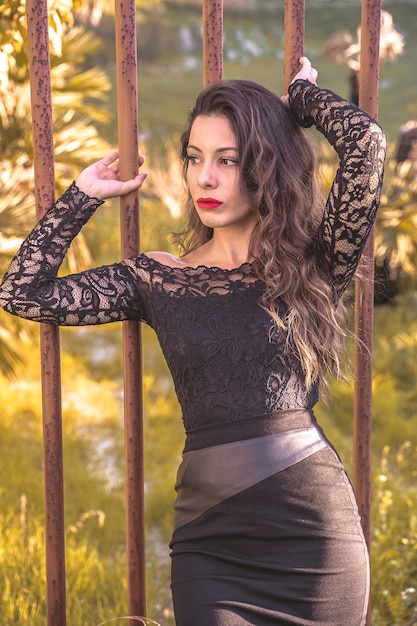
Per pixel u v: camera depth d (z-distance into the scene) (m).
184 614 2.01
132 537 2.41
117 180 2.29
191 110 2.24
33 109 2.21
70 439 5.73
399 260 7.72
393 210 7.49
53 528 2.36
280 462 2.04
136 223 2.29
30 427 5.97
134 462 2.38
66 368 7.08
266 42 29.23
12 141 4.76
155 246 10.21
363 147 2.06
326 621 2.03
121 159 2.27
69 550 4.04
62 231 2.18
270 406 2.08
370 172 2.06
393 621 3.31
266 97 2.18
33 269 2.13
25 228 4.65
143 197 12.05
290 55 2.32
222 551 2.04
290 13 2.30
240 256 2.22
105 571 3.94
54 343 2.28
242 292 2.12
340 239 2.12
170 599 3.91
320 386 2.33
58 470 2.35
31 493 4.82
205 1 2.26
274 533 2.02
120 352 7.73
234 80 2.19
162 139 17.97
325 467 2.10
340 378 2.26
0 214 4.59
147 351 7.61
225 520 2.04
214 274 2.14
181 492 2.14
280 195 2.19
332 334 2.20
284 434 2.07
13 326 5.43
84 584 3.73
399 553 3.74
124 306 2.18
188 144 2.21
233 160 2.14
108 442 5.88
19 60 3.70
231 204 2.17
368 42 2.32
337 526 2.07
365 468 2.50
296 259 2.17
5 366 5.43
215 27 2.26
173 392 6.76
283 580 2.01
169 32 27.56
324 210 2.16
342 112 2.11
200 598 1.99
